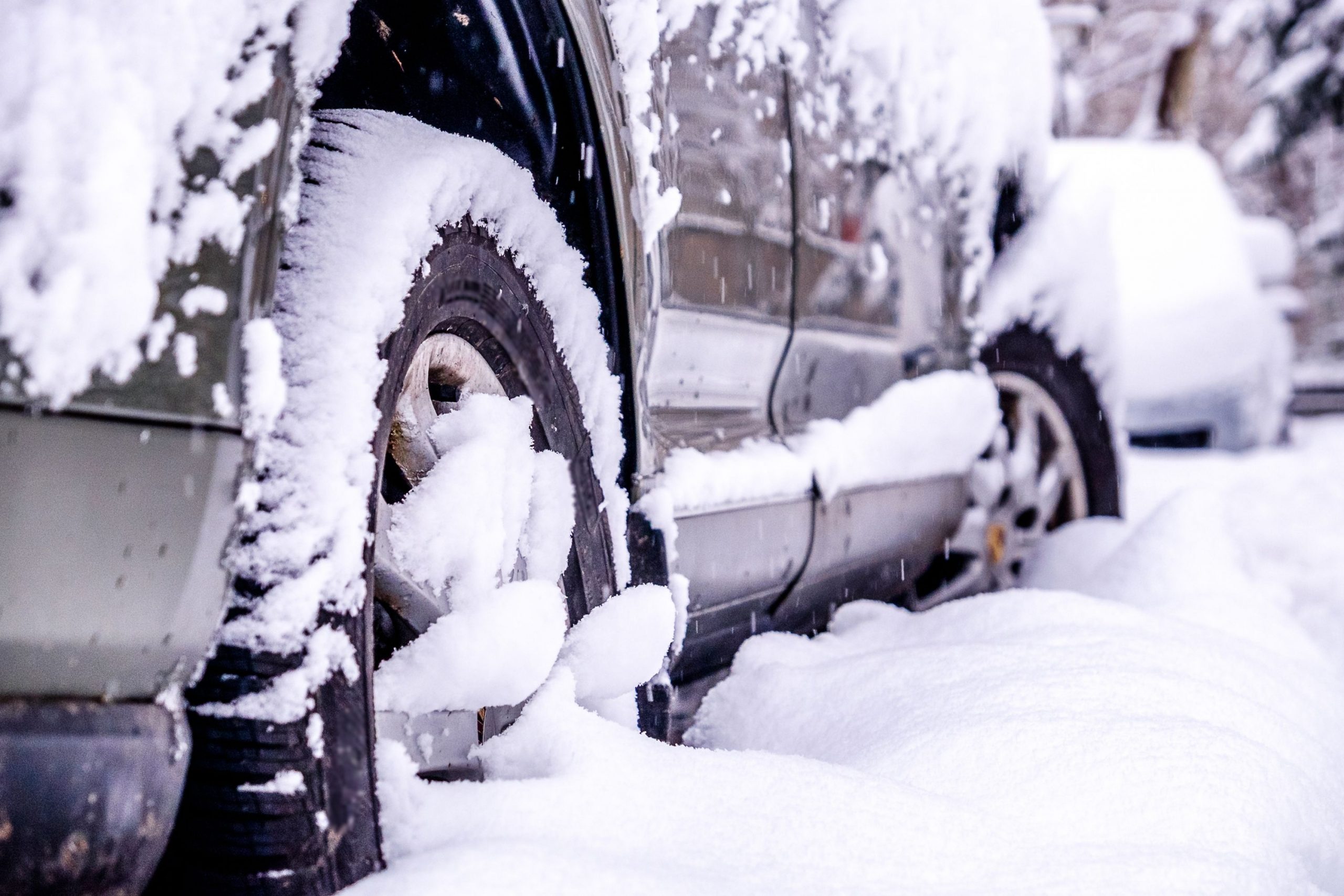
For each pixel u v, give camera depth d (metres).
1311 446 12.16
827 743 2.33
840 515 3.02
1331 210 28.59
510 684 1.73
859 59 3.19
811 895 1.58
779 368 2.84
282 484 1.43
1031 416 4.53
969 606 2.97
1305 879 1.84
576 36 2.09
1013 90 4.10
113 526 1.20
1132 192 9.95
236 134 1.30
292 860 1.41
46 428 1.14
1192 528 3.75
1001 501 4.38
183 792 1.41
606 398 2.24
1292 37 22.34
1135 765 1.99
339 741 1.45
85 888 1.21
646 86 2.24
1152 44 24.25
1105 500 4.85
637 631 2.08
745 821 1.73
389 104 2.02
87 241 1.14
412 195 1.66
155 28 1.21
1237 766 2.01
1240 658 2.63
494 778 1.82
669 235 2.36
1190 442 9.56
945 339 3.72
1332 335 29.52
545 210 2.10
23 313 1.11
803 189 2.89
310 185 1.61
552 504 2.00
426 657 1.66
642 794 1.73
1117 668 2.37
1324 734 2.50
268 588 1.40
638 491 2.29
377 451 1.54
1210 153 27.91
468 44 2.05
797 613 3.03
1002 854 1.76
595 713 2.06
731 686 2.60
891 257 3.37
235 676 1.39
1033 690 2.27
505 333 1.96
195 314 1.25
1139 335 9.54
